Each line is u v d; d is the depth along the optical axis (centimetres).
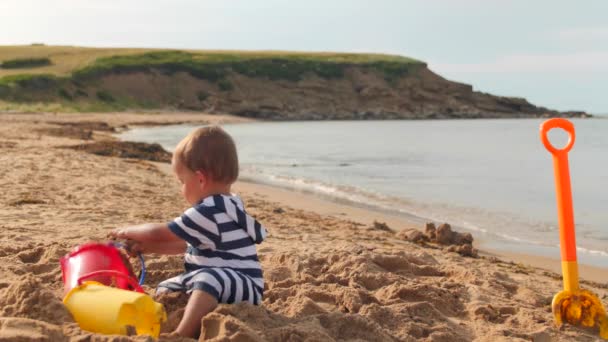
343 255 499
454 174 1767
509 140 3734
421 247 736
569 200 379
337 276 441
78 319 281
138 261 450
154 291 388
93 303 280
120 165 1362
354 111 8462
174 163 320
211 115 7181
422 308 386
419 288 416
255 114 7781
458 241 781
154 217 720
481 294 439
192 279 308
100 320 274
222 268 306
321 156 2373
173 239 318
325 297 391
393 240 757
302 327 299
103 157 1514
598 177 1773
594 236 909
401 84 9150
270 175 1648
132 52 8688
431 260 563
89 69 7312
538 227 973
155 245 334
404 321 360
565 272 383
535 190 1423
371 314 361
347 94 8794
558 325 379
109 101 6962
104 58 7956
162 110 7144
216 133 316
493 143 3416
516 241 861
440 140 3688
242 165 1923
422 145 3161
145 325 282
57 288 378
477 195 1333
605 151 2888
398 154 2528
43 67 7475
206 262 310
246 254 313
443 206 1176
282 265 486
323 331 308
